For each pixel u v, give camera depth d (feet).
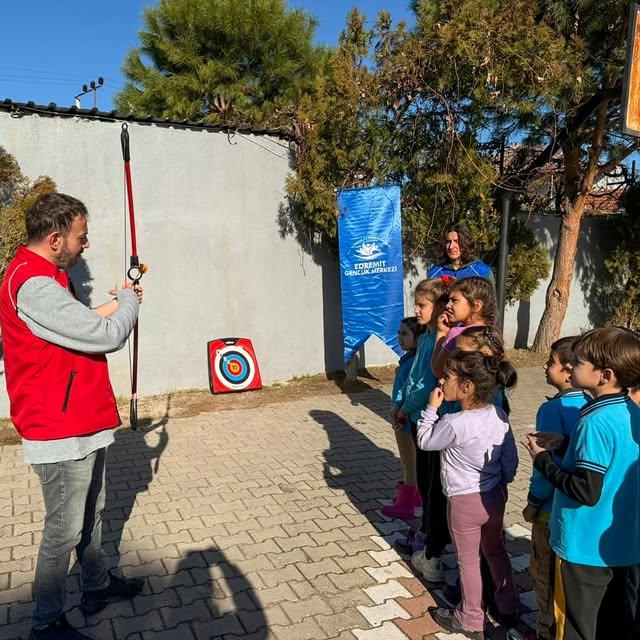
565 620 7.84
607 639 8.05
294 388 25.91
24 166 20.93
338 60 24.39
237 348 25.39
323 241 26.84
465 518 9.38
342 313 26.66
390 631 9.91
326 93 24.61
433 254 29.60
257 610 10.41
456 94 24.17
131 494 15.17
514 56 23.02
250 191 25.21
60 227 8.82
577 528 7.58
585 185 30.45
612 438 7.34
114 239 22.67
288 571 11.64
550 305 32.65
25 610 10.34
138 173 22.90
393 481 16.14
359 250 24.75
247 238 25.38
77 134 21.68
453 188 25.40
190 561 11.97
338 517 13.94
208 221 24.44
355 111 23.76
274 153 25.55
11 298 8.59
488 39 22.76
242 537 12.97
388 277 24.90
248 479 16.17
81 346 8.69
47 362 8.61
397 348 25.12
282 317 26.63
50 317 8.45
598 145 29.07
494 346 9.62
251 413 22.38
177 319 24.27
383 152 25.07
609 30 26.58
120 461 17.47
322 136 24.58
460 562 9.58
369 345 29.40
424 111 25.00
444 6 23.75
